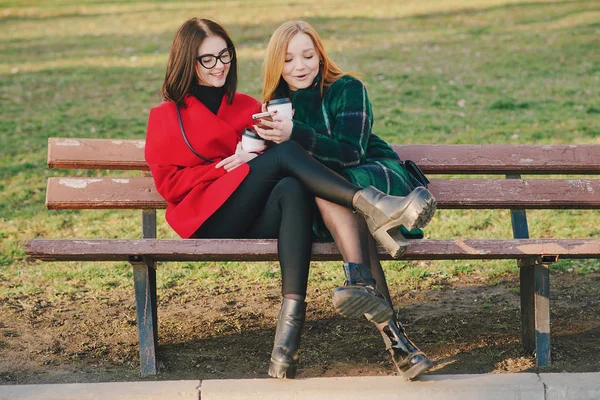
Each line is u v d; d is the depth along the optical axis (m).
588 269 4.69
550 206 3.81
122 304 4.31
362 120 3.47
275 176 3.21
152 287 3.42
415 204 2.89
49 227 5.85
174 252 3.11
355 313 2.88
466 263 4.88
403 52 13.06
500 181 3.81
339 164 3.37
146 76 11.77
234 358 3.50
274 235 3.26
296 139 3.30
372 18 16.64
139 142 3.83
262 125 3.37
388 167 3.44
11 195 6.65
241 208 3.27
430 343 3.63
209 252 3.12
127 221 6.00
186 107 3.54
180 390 2.94
